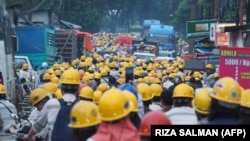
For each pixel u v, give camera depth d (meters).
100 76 27.86
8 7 46.81
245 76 22.52
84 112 10.45
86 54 67.94
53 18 71.75
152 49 89.44
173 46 100.56
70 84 14.33
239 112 9.66
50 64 53.28
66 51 59.06
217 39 37.56
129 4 184.88
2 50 33.72
